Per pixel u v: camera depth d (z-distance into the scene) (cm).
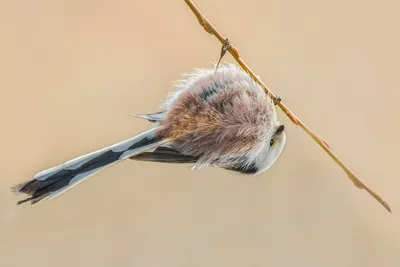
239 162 273
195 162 272
